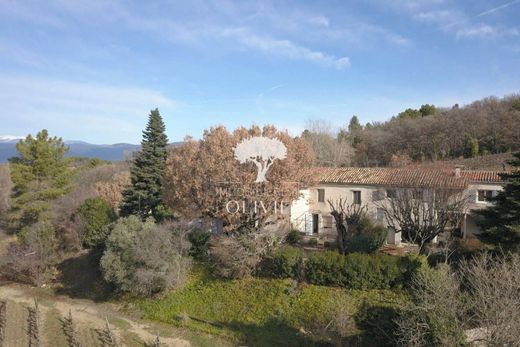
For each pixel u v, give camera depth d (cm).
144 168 3391
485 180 2923
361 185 3055
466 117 6253
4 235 3772
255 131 2539
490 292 1295
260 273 2306
